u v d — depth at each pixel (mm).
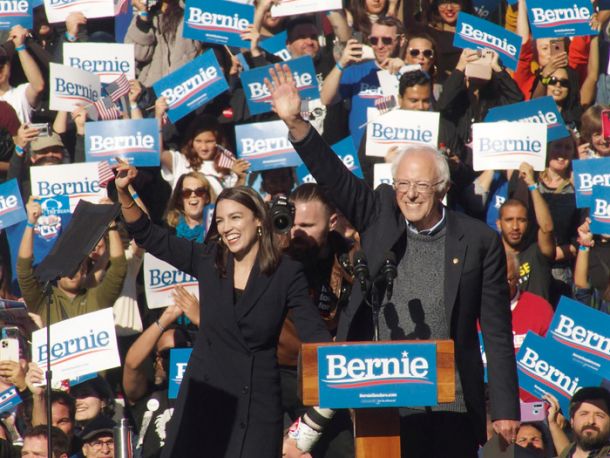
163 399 29484
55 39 39562
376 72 36031
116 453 22344
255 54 36156
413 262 19234
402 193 18984
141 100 35938
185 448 18766
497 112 34844
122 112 35969
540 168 33344
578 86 38688
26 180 35562
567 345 29125
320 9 35375
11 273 34062
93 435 26812
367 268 18703
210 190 33125
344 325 19234
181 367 28734
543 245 32938
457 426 19219
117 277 31359
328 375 16969
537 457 19359
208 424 18828
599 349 28922
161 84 34781
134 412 29938
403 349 17031
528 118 34781
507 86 36469
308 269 22047
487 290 19250
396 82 35750
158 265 31359
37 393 28484
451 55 39438
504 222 33094
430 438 19312
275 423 18953
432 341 17031
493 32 36469
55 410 27391
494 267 19203
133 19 38750
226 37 36156
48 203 32688
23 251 31734
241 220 18953
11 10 37969
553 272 34156
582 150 36062
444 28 39656
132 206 19594
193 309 29703
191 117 36625
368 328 19219
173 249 19531
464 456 19203
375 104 35625
